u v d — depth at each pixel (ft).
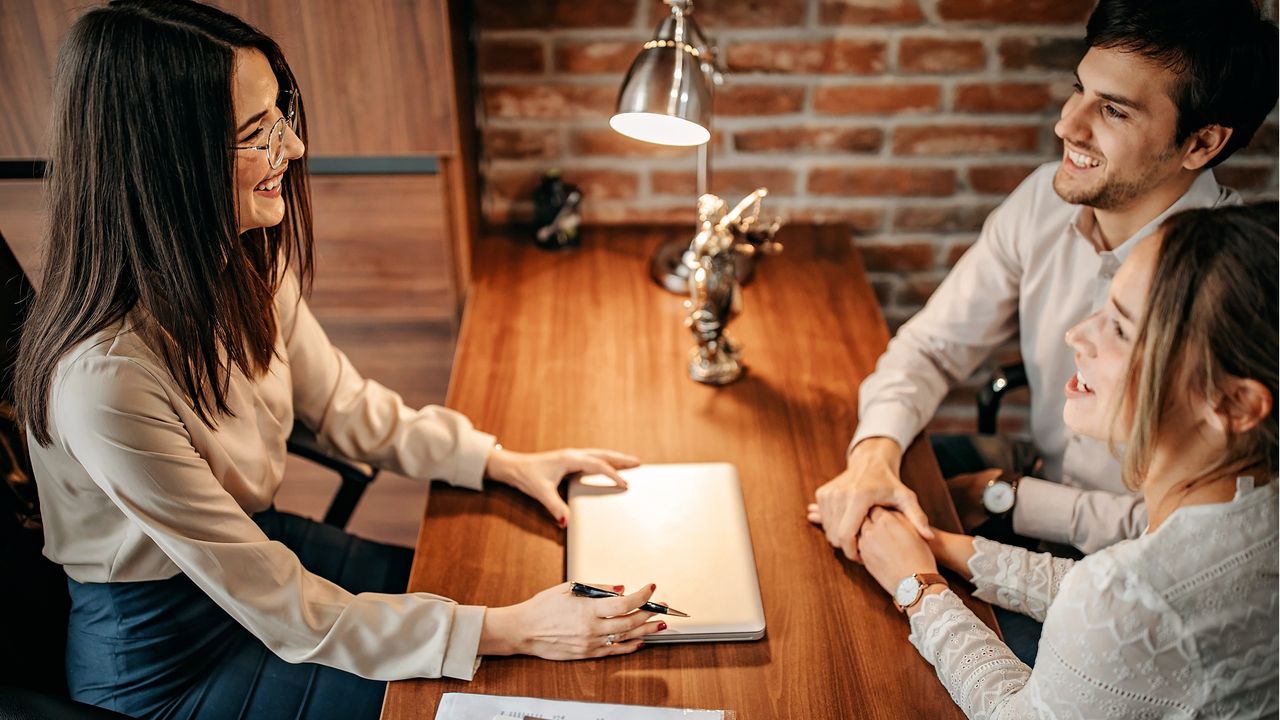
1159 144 4.09
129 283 3.41
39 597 4.12
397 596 3.76
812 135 6.36
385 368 6.31
